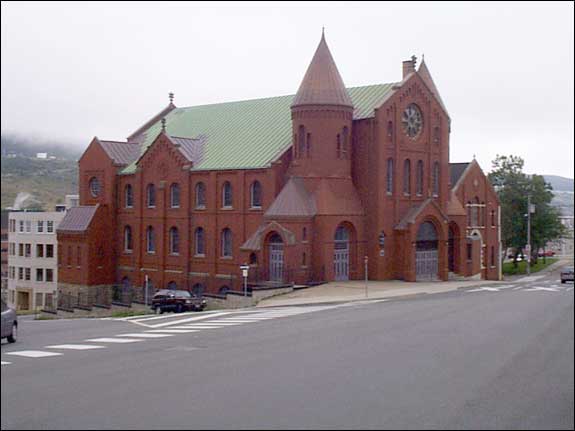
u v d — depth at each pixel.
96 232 70.81
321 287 53.88
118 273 71.81
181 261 65.25
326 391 16.19
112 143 73.19
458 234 67.38
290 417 13.88
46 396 16.02
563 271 67.44
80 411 14.57
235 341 25.36
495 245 81.88
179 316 39.03
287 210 55.91
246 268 49.88
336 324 30.05
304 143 57.91
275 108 67.56
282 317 35.09
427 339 24.44
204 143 68.00
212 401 15.30
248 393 16.05
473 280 69.56
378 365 19.42
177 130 73.56
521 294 47.00
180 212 65.38
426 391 16.12
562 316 31.33
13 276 87.25
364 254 59.12
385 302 43.34
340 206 57.28
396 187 60.12
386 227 59.34
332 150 57.78
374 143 58.72
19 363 20.91
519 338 24.38
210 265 62.84
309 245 56.34
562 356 20.62
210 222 63.00
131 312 55.59
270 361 20.38
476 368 18.84
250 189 60.22
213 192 62.78
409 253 59.53
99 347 24.48
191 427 13.24
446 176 65.19
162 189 66.69
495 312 33.53
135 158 73.00
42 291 85.56
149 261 68.31
